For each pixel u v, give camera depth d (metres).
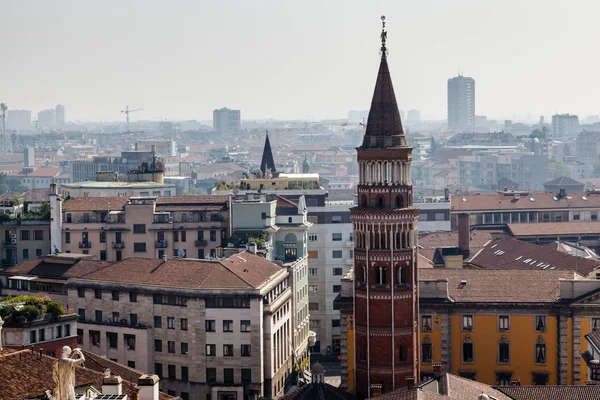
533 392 153.62
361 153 181.75
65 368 89.44
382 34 181.00
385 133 180.88
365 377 184.00
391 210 180.12
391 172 181.25
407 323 183.12
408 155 182.50
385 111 181.00
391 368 182.62
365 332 183.50
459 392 146.62
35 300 187.25
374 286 182.38
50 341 187.00
